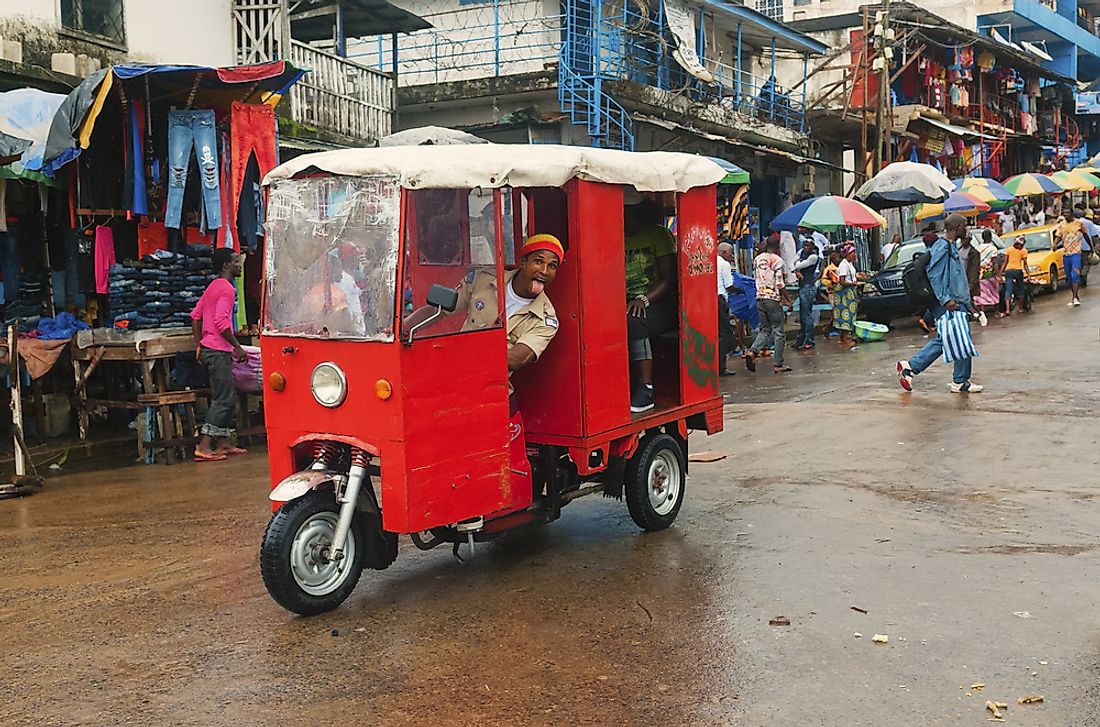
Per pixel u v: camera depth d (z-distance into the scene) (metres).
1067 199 38.47
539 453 6.03
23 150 9.23
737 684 4.23
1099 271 29.20
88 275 11.29
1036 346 15.02
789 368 14.77
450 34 21.03
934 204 24.73
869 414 10.48
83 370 10.29
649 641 4.73
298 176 5.38
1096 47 48.28
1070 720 3.82
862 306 19.45
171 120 10.41
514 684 4.30
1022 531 6.31
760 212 25.67
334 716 4.05
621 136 19.12
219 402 9.59
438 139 12.95
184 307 10.73
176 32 14.03
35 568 6.29
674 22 20.97
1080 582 5.33
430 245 5.10
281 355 5.36
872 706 3.98
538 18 20.30
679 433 6.88
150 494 8.26
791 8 35.50
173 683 4.41
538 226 6.18
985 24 41.03
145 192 10.41
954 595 5.19
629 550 6.22
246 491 8.23
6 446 9.83
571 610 5.18
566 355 5.87
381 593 5.55
